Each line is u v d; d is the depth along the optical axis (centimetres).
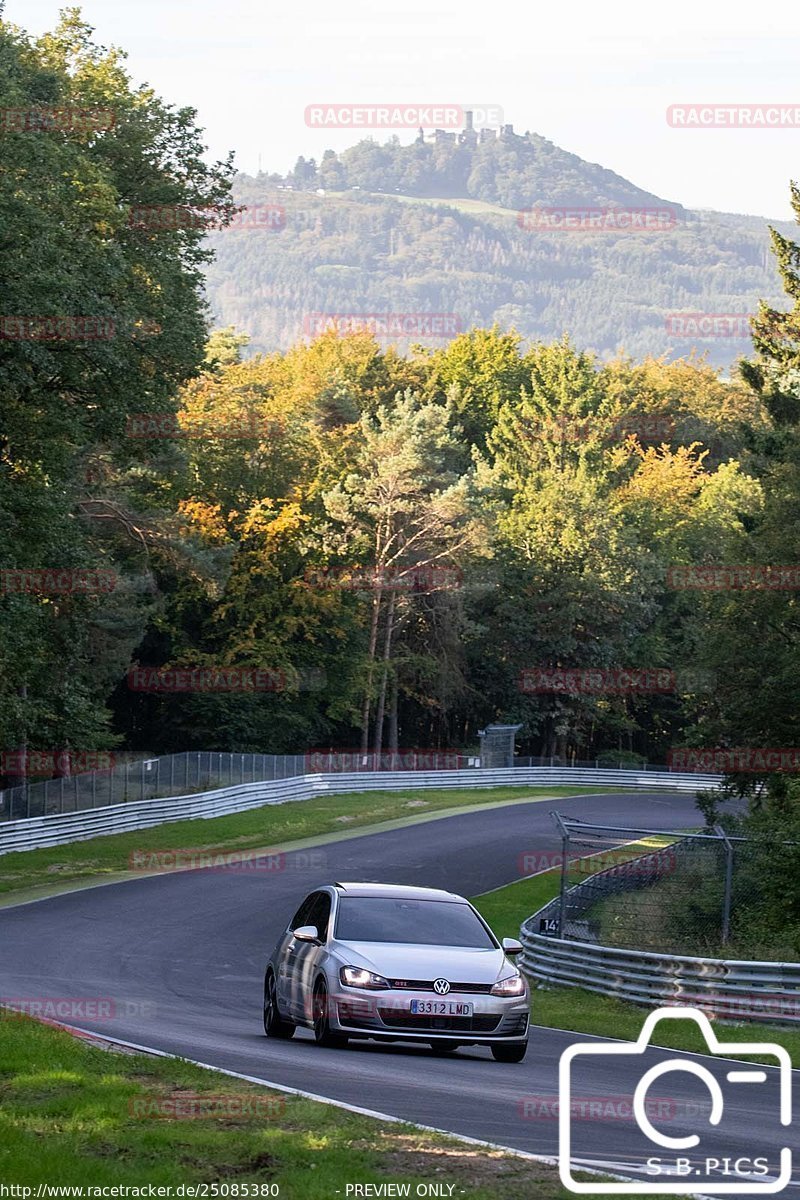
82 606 9462
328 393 18350
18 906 7256
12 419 7225
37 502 7350
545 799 15150
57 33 8612
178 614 15988
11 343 6606
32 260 6375
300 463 16900
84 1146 1878
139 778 11275
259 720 16250
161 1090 2319
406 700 19225
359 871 9519
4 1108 2095
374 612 17025
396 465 16488
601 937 5947
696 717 19738
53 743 10894
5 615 7400
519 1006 3083
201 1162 1827
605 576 18638
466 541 16912
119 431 7719
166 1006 4066
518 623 18712
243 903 7775
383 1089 2520
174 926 6769
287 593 16200
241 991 4794
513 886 9275
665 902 6519
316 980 3133
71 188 6944
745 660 8156
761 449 8856
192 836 10712
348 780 14325
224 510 16238
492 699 19575
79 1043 2697
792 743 8119
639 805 14875
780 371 9519
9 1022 2880
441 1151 1947
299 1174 1761
